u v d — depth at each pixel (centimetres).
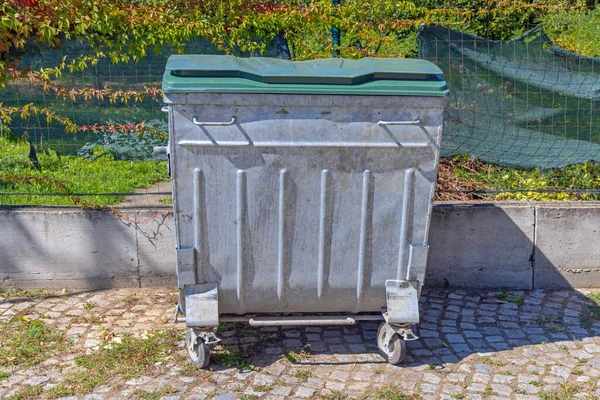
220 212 433
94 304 570
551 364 489
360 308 471
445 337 530
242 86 410
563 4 922
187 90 407
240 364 478
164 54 635
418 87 419
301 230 441
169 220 588
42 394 436
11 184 636
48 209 586
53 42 602
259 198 432
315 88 413
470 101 648
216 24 639
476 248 614
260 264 446
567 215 612
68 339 511
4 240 580
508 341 525
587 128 649
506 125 651
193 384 451
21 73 596
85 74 624
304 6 661
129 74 629
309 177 431
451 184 663
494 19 858
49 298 580
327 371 473
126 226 587
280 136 422
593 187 669
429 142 430
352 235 444
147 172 678
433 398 441
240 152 423
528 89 643
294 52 667
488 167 673
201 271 444
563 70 639
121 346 498
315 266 449
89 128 616
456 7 839
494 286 623
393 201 439
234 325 535
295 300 461
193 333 466
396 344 474
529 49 636
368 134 426
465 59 638
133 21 617
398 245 448
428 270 616
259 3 648
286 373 469
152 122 638
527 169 671
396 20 673
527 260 619
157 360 481
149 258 595
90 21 603
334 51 673
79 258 590
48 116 609
